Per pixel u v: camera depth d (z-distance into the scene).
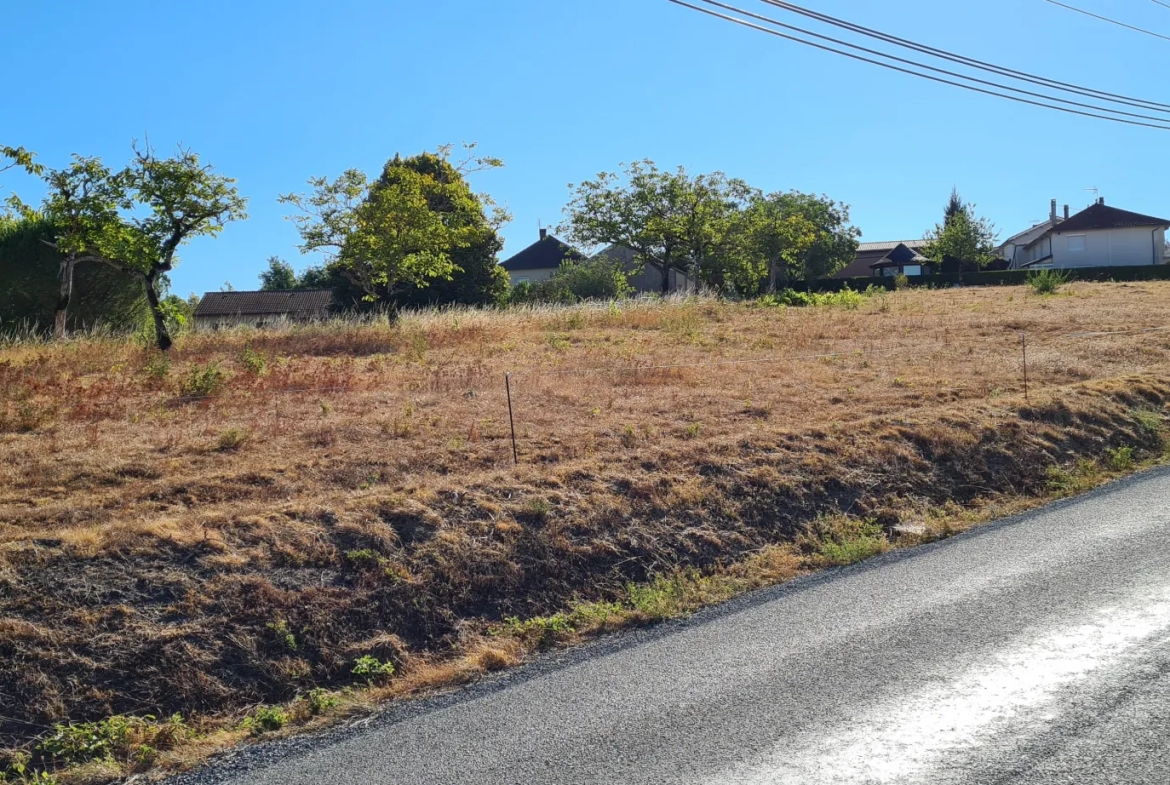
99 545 7.09
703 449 10.15
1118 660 5.50
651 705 5.41
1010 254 72.25
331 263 24.11
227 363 16.00
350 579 7.31
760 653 6.10
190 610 6.68
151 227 17.52
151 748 5.52
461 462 9.74
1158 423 13.02
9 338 18.47
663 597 7.51
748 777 4.45
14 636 6.18
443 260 24.34
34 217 18.03
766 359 16.75
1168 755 4.39
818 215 56.53
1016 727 4.76
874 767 4.46
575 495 8.84
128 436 10.34
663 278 39.78
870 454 10.56
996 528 9.02
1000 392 13.64
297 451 9.89
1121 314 22.88
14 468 8.99
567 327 21.72
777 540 8.98
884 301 28.55
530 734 5.18
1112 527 8.55
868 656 5.85
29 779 5.31
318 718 5.89
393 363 16.25
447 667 6.55
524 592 7.68
